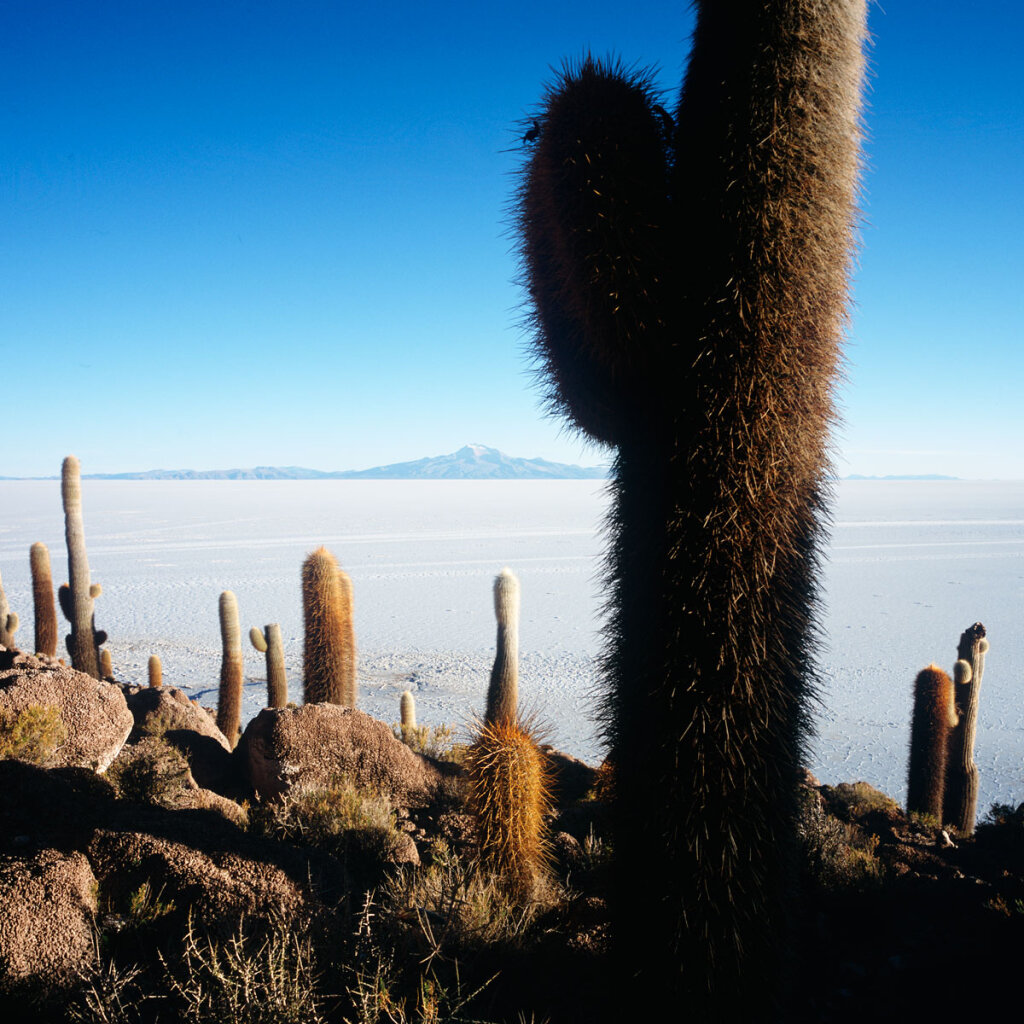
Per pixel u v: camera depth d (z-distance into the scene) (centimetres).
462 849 546
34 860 360
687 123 289
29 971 313
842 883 536
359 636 3831
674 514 289
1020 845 640
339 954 347
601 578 339
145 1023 293
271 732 666
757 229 272
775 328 279
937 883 541
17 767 434
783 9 271
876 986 424
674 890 292
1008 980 404
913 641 3944
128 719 587
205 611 4338
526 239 342
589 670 3102
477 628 4084
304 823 530
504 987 357
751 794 288
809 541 308
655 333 286
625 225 272
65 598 1222
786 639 299
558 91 303
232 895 368
